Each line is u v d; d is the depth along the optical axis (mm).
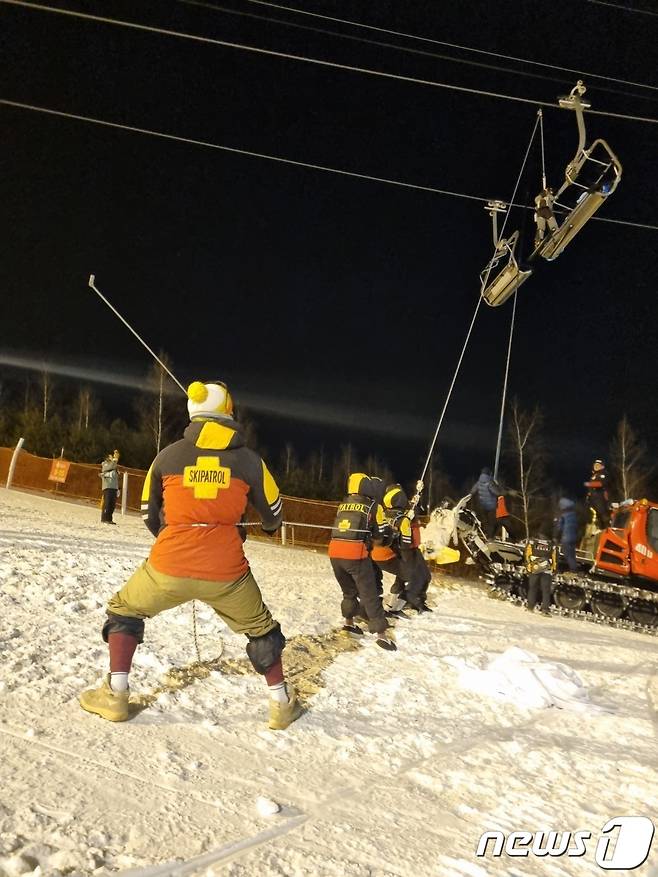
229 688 4594
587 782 3912
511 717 5133
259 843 2715
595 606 13961
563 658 7699
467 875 2693
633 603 13734
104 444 37781
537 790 3703
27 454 28109
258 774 3385
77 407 42594
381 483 7098
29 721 3582
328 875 2547
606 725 5270
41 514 15180
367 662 6059
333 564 6887
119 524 16891
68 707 3850
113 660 3807
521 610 12844
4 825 2549
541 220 10008
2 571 6891
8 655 4535
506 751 4309
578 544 16344
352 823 3023
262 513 4016
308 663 5750
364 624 7535
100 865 2389
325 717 4402
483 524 15008
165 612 6410
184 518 3768
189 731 3793
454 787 3619
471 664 6223
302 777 3441
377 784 3510
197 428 3875
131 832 2648
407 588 8836
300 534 24203
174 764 3326
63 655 4699
